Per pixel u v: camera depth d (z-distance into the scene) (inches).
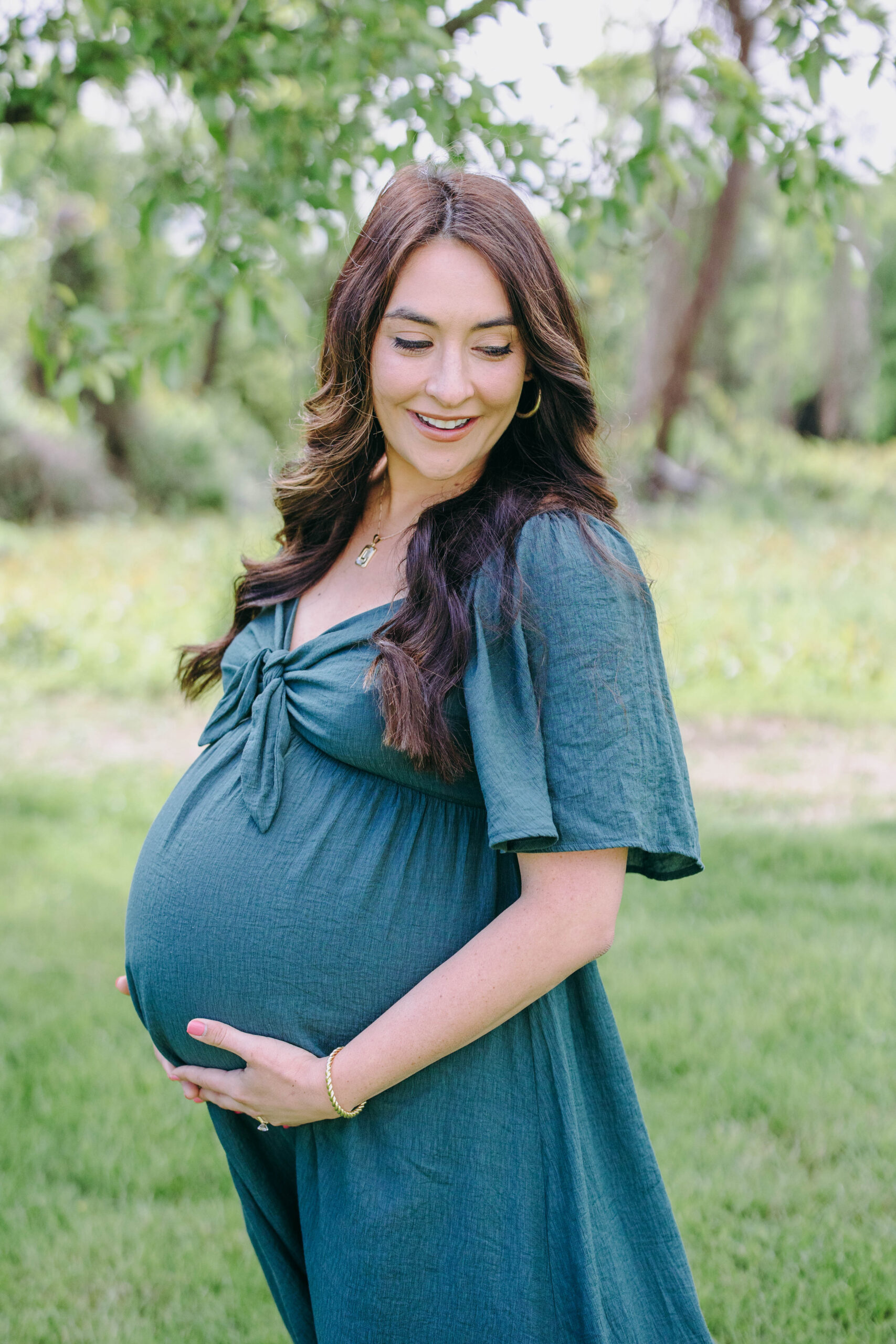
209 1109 62.2
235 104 139.6
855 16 124.5
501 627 53.1
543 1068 57.4
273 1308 92.1
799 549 481.4
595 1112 60.9
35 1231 102.0
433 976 53.5
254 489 756.0
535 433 60.5
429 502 62.8
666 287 556.1
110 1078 126.9
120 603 393.1
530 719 51.9
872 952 154.5
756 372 744.3
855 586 406.0
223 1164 112.7
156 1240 100.7
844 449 705.0
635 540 64.6
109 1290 94.3
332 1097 54.1
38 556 472.4
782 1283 91.9
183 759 266.5
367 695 56.0
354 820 57.2
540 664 52.3
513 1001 52.6
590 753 51.4
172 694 323.9
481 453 58.6
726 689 317.7
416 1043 52.7
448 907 56.9
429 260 55.3
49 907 178.5
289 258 134.9
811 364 706.2
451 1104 56.1
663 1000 141.9
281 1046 56.2
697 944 157.6
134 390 138.6
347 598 63.7
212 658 73.5
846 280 445.7
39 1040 135.1
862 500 617.6
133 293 591.8
